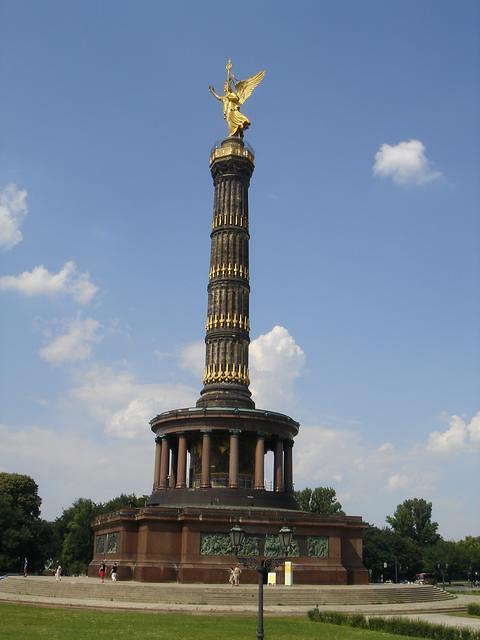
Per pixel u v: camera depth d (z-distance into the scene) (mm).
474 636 37188
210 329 82375
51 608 49875
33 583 61062
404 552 157500
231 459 74438
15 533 120562
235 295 82812
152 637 33875
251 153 88312
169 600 54281
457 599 68312
